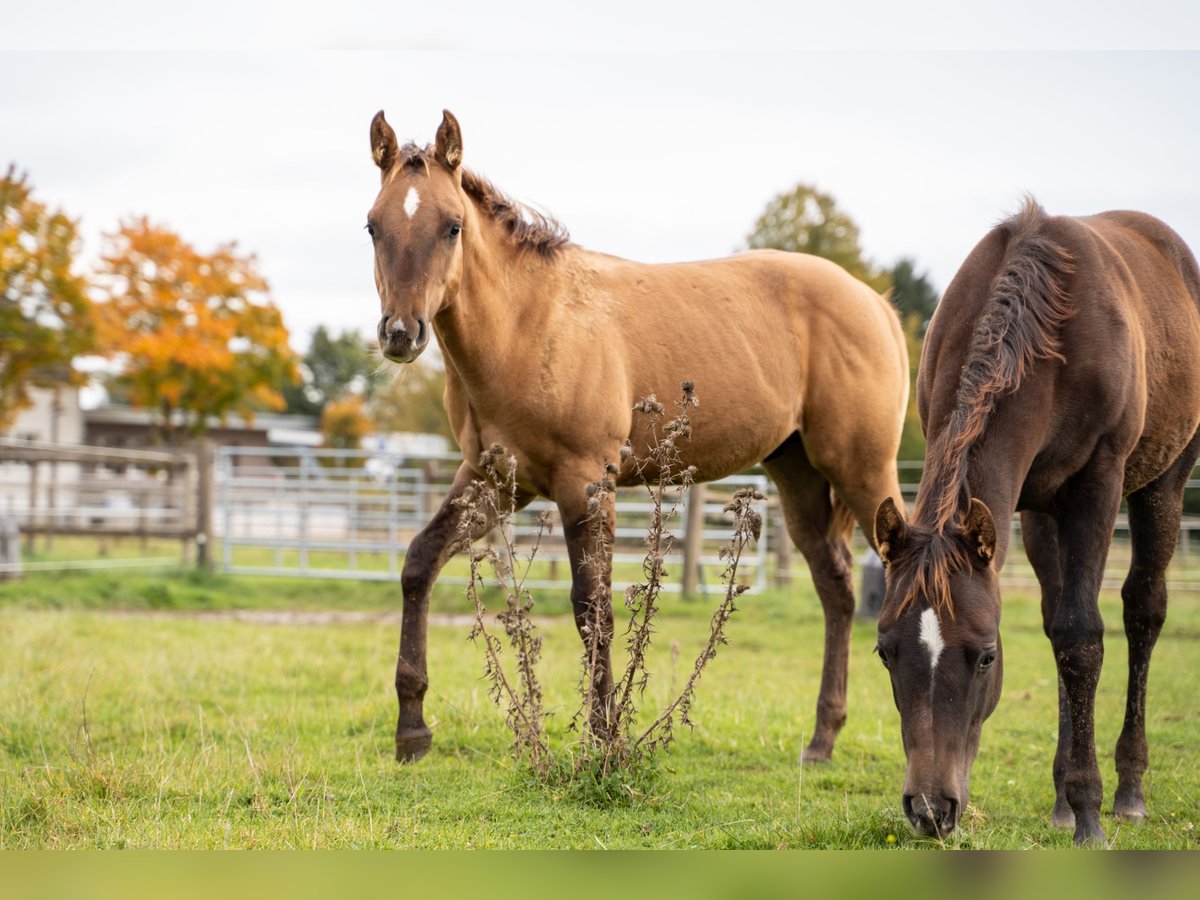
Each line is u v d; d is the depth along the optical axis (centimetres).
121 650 762
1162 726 593
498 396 462
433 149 443
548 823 380
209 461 1430
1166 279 459
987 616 313
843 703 526
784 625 1053
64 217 2261
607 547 441
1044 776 493
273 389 3356
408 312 404
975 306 418
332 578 1452
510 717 460
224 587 1333
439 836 361
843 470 538
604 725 426
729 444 512
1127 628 458
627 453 416
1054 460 396
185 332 2931
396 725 526
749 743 536
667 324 498
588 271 495
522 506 504
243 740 496
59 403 2750
